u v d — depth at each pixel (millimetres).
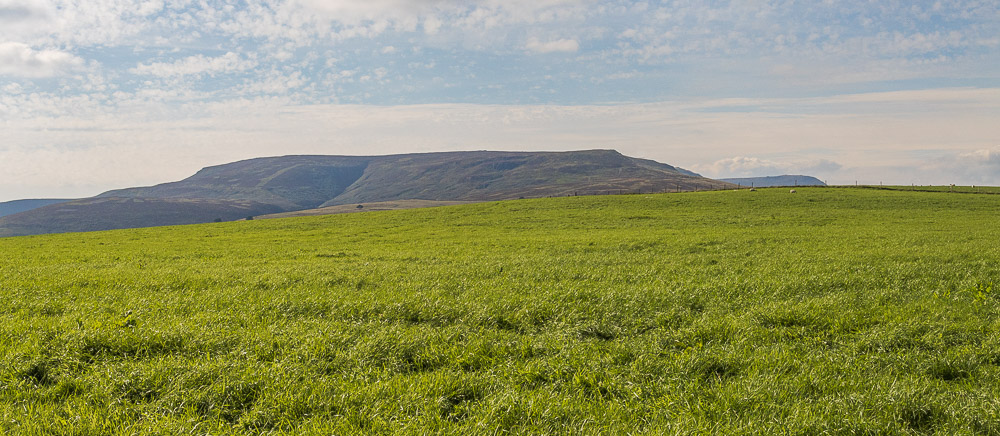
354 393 7828
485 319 13062
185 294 17797
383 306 14469
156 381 8156
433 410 7383
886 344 10352
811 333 11477
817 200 72500
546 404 7477
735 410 7352
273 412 7332
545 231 51719
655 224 55812
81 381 8391
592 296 15680
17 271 26641
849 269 20812
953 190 87375
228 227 67625
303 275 22391
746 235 41594
